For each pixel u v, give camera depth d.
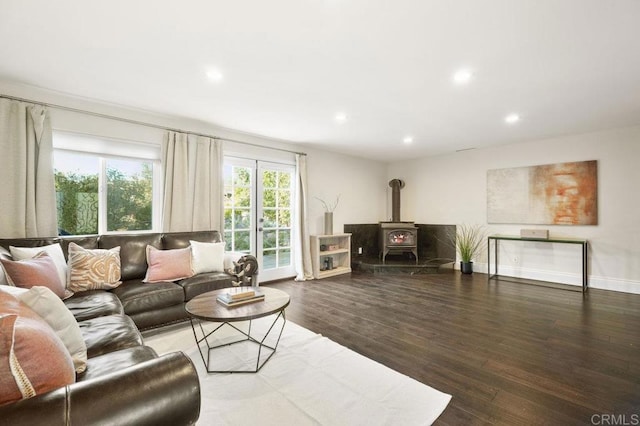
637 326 2.89
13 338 0.81
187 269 3.07
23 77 2.62
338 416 1.63
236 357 2.29
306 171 5.24
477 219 5.54
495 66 2.40
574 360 2.24
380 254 6.30
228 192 4.32
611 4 1.67
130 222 3.53
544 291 4.20
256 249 4.62
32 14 1.78
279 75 2.58
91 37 2.03
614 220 4.20
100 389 0.83
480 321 3.05
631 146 4.06
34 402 0.76
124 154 3.42
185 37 2.03
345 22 1.86
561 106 3.28
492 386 1.91
